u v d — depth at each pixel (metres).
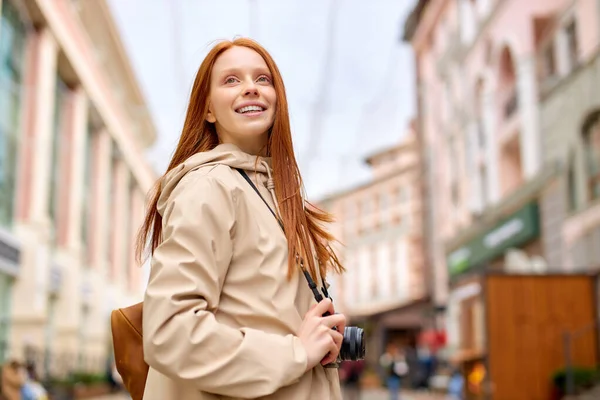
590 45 13.74
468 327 19.58
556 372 10.09
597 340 10.17
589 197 14.00
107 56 32.28
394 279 39.25
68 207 25.06
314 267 1.62
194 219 1.46
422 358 22.50
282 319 1.49
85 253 28.50
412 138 39.03
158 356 1.39
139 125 44.56
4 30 17.97
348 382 14.93
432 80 27.05
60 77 24.70
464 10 22.83
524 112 17.25
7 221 18.64
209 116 1.72
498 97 19.44
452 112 24.36
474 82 21.84
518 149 19.05
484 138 20.89
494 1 19.56
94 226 30.06
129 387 1.65
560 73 15.34
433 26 26.75
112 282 34.19
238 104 1.67
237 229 1.53
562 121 15.17
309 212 1.76
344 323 1.54
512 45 18.16
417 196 37.41
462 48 22.88
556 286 10.38
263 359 1.41
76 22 24.36
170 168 1.72
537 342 10.23
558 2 15.52
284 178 1.65
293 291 1.53
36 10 19.78
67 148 25.27
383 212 40.69
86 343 28.53
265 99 1.68
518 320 10.28
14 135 19.02
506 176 19.14
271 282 1.51
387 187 40.19
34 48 20.47
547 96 16.03
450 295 23.92
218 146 1.65
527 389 10.12
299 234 1.61
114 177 35.28
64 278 24.17
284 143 1.68
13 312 18.89
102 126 30.53
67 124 25.42
